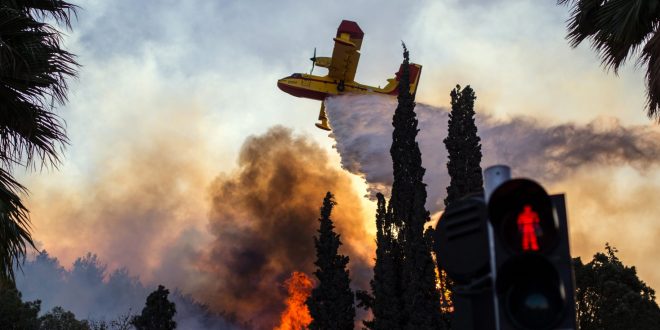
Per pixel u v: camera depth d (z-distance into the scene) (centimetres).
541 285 356
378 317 3059
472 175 2952
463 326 392
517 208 370
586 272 4119
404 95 3378
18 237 953
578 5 1320
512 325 353
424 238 2977
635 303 3944
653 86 1220
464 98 3069
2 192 935
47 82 948
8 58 910
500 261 366
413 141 3303
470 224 395
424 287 2869
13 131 951
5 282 960
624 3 1228
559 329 351
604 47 1312
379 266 3159
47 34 951
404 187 3231
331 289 3319
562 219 366
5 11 915
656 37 1194
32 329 5738
